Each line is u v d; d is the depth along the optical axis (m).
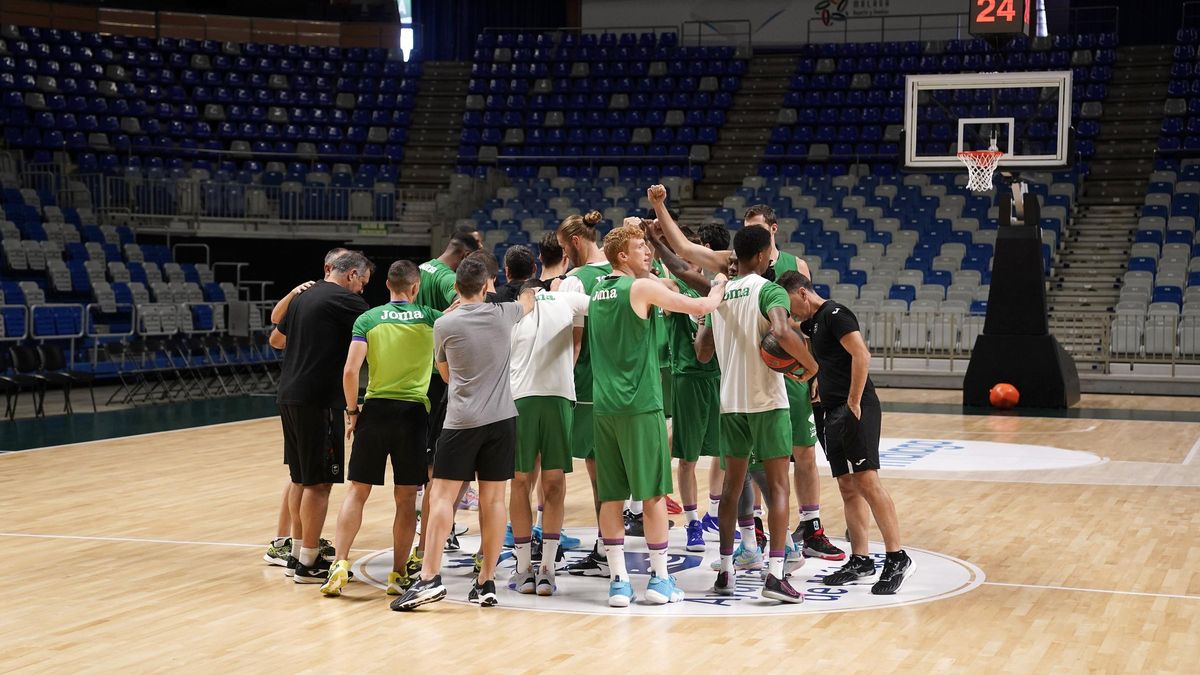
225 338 15.95
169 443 11.22
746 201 20.67
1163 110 21.50
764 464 5.59
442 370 5.56
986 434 12.02
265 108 23.47
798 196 20.59
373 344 5.68
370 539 7.09
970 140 21.17
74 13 24.08
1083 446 11.16
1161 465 10.01
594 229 6.34
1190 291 16.64
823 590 5.85
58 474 9.40
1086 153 20.98
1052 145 20.58
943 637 4.97
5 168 19.47
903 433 12.10
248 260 20.42
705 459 10.38
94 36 23.12
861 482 5.80
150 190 19.11
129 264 17.41
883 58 23.44
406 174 23.11
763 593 5.57
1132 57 22.66
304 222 19.69
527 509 5.84
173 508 8.00
